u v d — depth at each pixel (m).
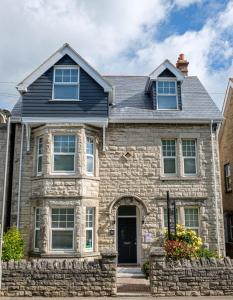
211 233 17.03
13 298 10.82
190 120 17.75
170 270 11.26
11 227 16.33
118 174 17.39
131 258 17.39
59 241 15.88
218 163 17.75
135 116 17.77
